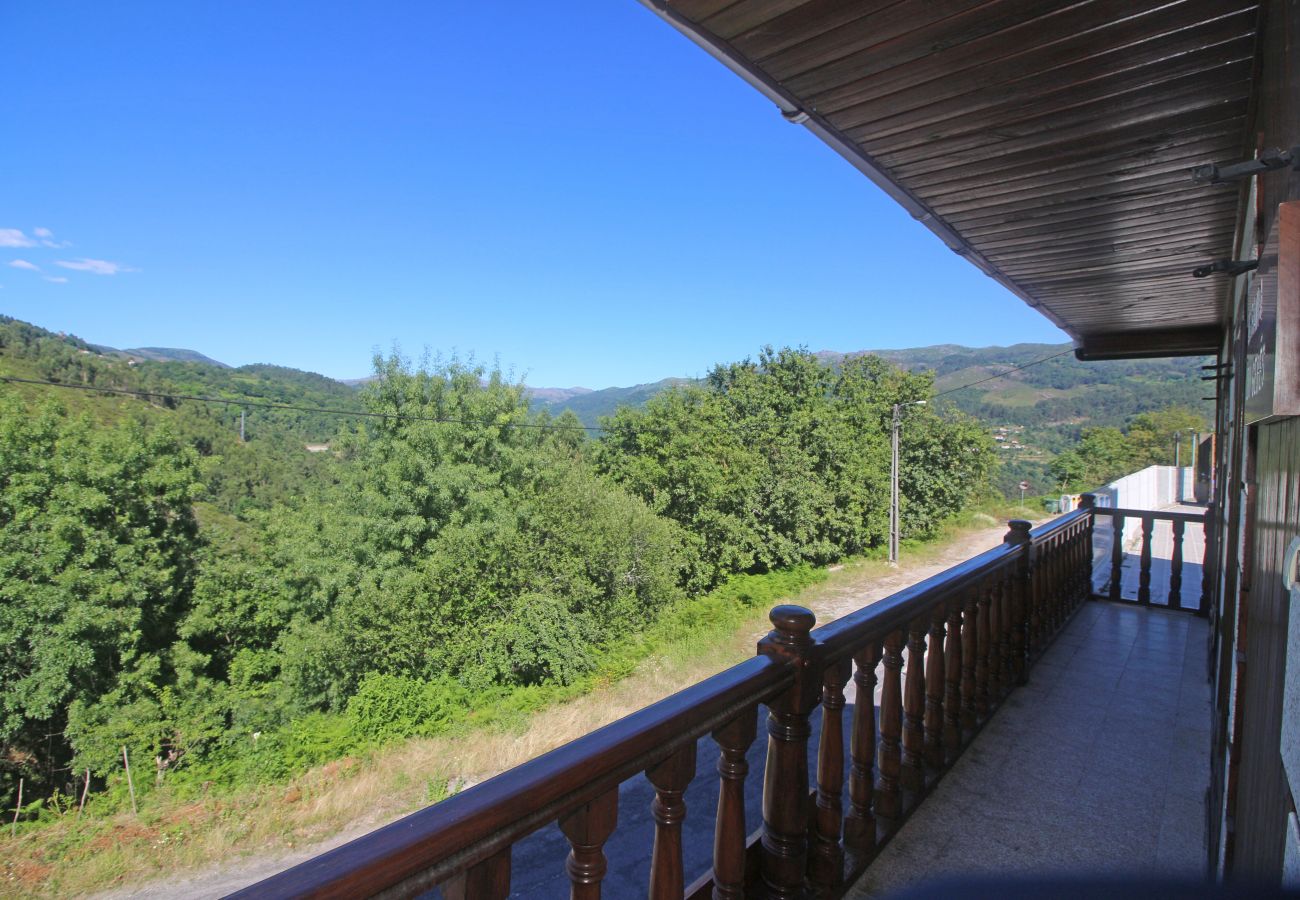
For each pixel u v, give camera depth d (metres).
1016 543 3.27
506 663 13.95
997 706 3.02
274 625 18.16
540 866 3.84
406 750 10.71
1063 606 4.41
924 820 2.13
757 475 20.72
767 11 1.73
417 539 17.66
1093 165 2.57
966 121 2.28
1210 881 0.80
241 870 7.32
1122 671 3.54
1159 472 18.69
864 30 1.81
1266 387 0.91
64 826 8.59
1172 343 5.61
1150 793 2.30
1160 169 2.58
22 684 13.37
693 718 1.18
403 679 12.30
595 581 16.00
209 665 17.69
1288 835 0.73
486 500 16.81
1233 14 1.69
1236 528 2.11
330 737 11.02
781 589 18.56
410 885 0.75
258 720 14.50
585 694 13.33
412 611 14.03
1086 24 1.76
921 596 2.13
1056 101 2.14
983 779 2.40
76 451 15.70
